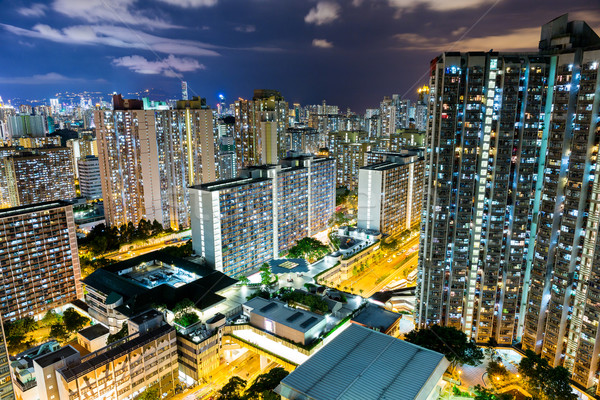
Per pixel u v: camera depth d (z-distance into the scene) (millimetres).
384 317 176250
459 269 170500
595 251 135125
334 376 115500
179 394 156250
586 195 139125
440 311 175500
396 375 115438
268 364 170625
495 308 170500
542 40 156500
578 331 143125
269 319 164000
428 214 170250
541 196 153000
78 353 136625
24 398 141500
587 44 144125
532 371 142125
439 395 124812
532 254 161250
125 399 141375
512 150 154875
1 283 193250
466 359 152125
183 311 171250
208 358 162375
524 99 150250
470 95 155875
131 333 157625
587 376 140375
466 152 160125
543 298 155375
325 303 176000
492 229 161375
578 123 137750
